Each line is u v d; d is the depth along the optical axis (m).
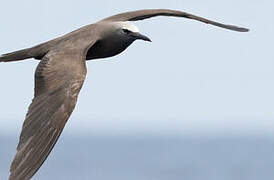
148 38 10.91
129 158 101.94
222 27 12.18
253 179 69.44
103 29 10.63
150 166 82.31
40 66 9.07
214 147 145.25
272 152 116.56
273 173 73.69
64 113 8.34
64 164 88.44
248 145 155.25
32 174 7.90
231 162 88.75
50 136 8.16
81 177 69.94
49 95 8.55
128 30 10.86
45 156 8.02
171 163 87.88
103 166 83.94
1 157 96.56
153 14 12.03
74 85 8.64
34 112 8.38
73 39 10.04
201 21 12.19
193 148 141.50
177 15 12.16
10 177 7.88
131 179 68.25
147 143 190.50
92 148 154.12
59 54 9.33
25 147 8.08
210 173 73.75
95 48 10.70
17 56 10.34
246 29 12.27
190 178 69.50
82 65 9.06
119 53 11.03
